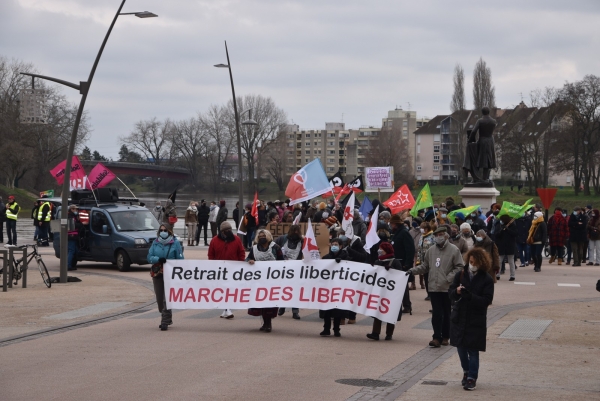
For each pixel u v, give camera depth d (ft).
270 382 32.35
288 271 46.55
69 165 72.84
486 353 40.37
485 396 30.40
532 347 42.14
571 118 280.10
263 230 48.96
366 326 50.11
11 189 273.33
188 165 396.98
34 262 92.94
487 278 31.83
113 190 96.84
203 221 121.19
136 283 73.31
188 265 47.47
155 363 36.19
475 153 106.11
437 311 42.50
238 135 115.03
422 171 519.19
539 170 299.99
